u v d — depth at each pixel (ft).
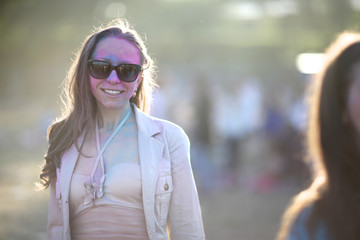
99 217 17.42
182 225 18.30
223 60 173.78
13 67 176.04
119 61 17.97
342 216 11.05
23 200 59.93
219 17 153.07
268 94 82.12
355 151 11.39
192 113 72.69
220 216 55.16
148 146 17.94
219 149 93.35
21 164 89.86
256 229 48.93
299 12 138.72
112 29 18.44
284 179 73.46
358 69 11.44
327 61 11.83
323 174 11.75
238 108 79.97
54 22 143.33
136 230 17.40
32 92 173.27
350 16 132.36
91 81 18.07
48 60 162.09
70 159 18.03
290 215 11.75
